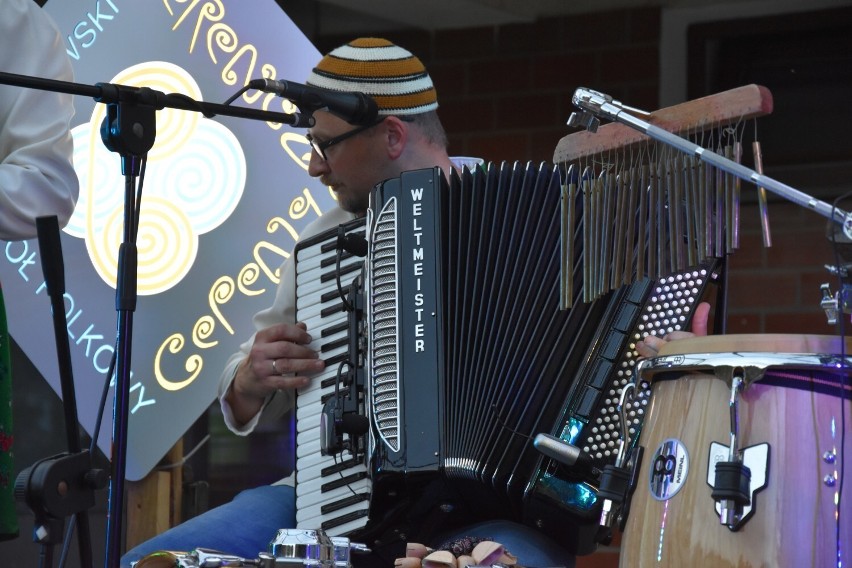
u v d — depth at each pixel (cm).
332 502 879
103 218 1123
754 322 1680
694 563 645
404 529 877
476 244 860
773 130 1717
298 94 783
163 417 1123
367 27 1859
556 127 1791
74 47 1141
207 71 1185
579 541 848
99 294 1114
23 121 901
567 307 808
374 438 851
